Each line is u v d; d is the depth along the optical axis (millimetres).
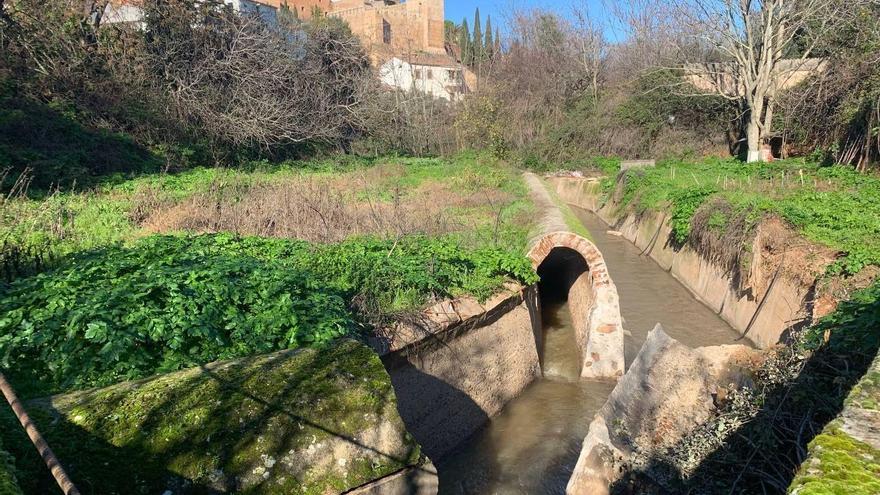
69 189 14914
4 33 18422
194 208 13055
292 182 17859
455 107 37188
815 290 9453
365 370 5242
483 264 9508
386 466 4738
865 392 3031
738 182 19016
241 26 25156
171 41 23250
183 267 6621
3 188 13578
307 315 6102
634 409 6992
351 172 24797
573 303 12766
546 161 35562
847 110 20328
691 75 33062
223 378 4797
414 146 34688
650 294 15398
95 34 21562
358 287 7820
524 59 42344
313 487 4379
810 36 23562
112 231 11438
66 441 3986
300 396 4758
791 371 6434
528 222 13078
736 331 12281
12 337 5199
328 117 29656
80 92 19547
